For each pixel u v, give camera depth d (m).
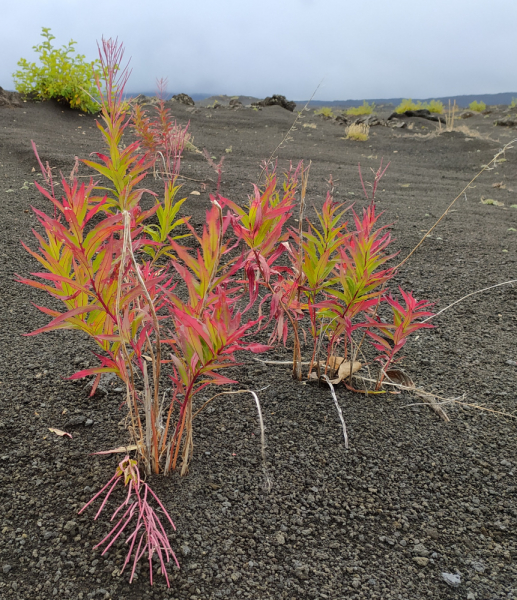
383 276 1.64
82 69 9.59
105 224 1.03
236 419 1.80
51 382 1.90
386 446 1.71
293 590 1.19
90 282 1.13
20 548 1.24
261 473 1.55
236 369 2.13
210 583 1.19
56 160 5.15
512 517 1.45
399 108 17.47
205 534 1.31
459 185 7.77
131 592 1.15
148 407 1.34
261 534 1.34
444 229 4.62
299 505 1.44
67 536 1.28
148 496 1.41
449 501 1.50
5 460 1.51
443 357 2.36
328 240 1.83
